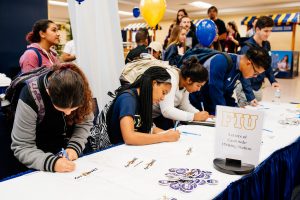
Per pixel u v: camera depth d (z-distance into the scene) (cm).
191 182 110
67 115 131
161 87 161
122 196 99
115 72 259
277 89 300
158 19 316
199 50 246
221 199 103
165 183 109
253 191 124
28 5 325
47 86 115
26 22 326
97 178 112
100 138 170
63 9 1309
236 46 522
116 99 163
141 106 159
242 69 225
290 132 182
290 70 1085
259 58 211
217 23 461
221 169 121
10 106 142
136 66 223
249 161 122
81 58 239
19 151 125
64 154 127
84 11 236
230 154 124
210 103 236
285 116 223
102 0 243
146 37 409
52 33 255
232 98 249
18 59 324
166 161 130
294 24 1126
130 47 554
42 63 247
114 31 257
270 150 147
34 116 124
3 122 150
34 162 120
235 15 1310
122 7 1208
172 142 157
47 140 137
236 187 112
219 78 224
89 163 127
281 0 1041
